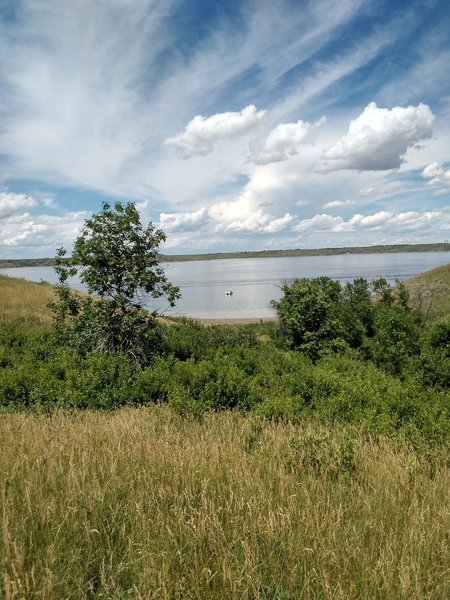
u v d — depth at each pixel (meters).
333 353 18.53
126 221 15.52
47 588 2.89
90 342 15.78
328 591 3.05
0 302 28.47
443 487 5.37
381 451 6.80
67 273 16.19
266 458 6.01
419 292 33.44
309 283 20.69
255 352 18.50
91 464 5.24
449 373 13.15
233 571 3.23
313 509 4.24
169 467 5.28
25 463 5.02
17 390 11.27
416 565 3.46
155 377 12.42
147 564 3.30
